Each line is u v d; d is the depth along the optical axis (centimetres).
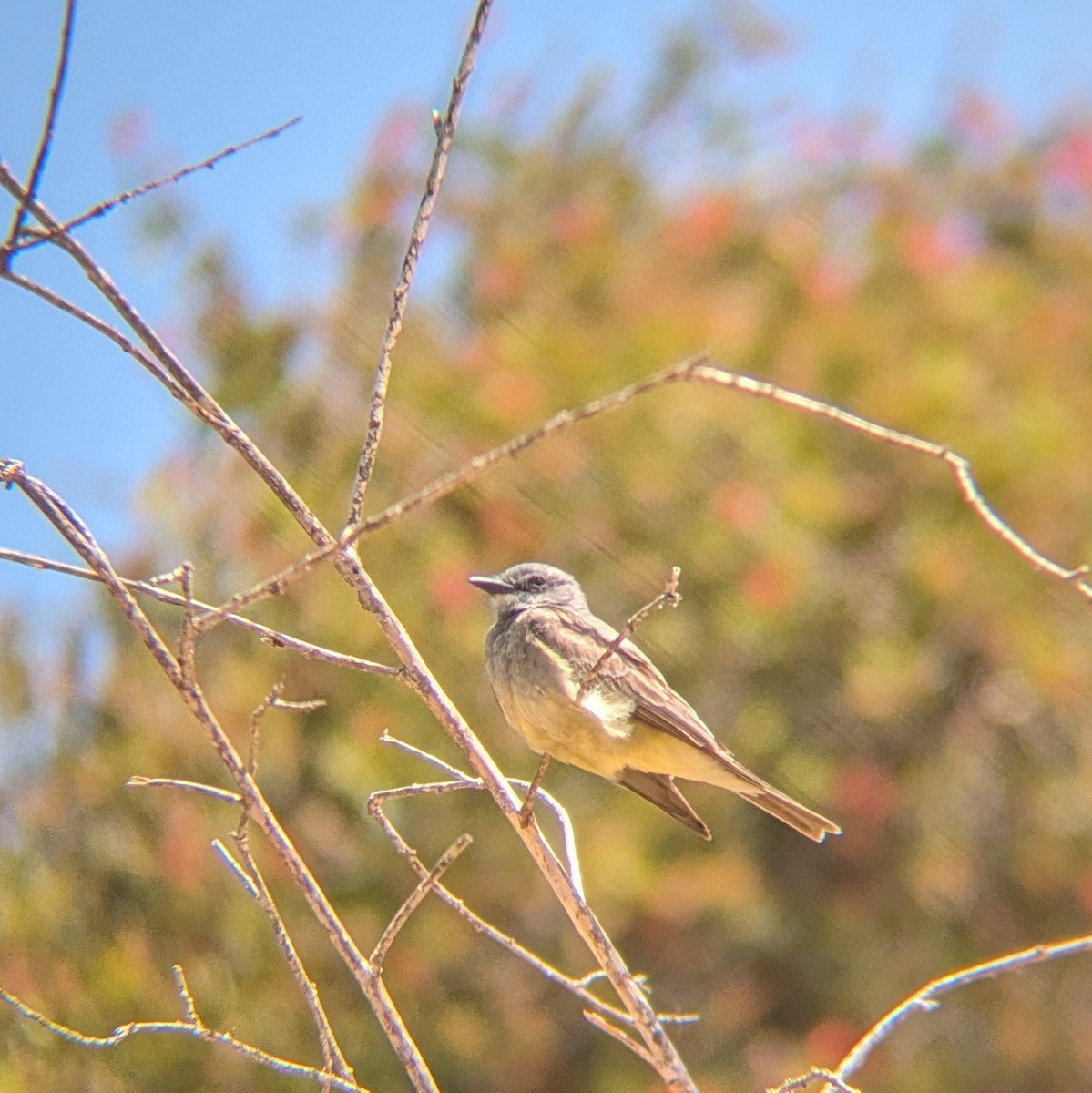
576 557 1407
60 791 1311
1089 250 1722
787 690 1392
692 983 1317
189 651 537
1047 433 1473
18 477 563
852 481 1470
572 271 1562
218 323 1561
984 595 1412
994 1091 1315
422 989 1262
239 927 1259
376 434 627
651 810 1314
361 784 1281
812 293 1530
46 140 534
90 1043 552
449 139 615
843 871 1362
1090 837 1373
